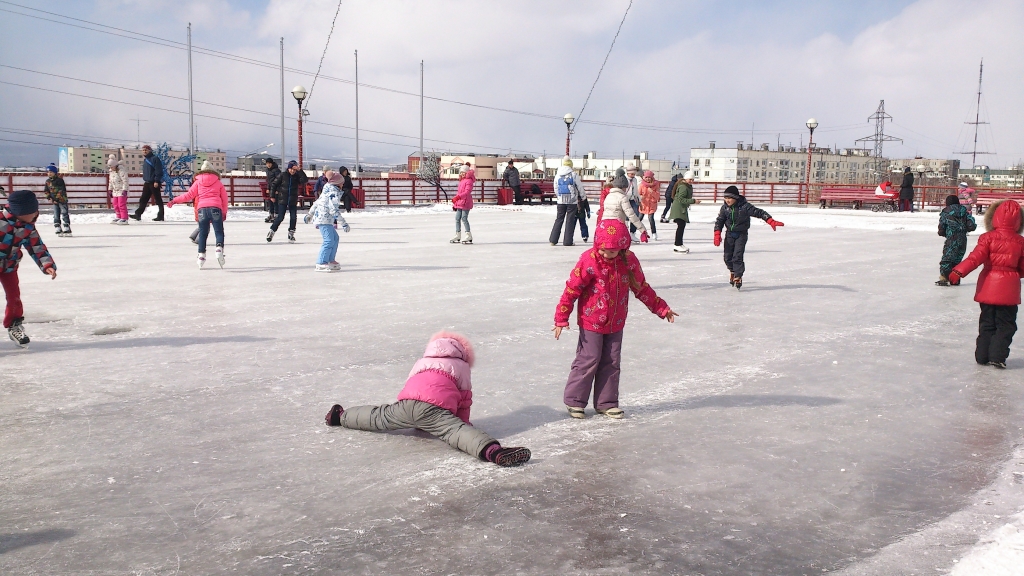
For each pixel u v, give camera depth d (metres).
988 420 5.12
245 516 3.53
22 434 4.62
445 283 11.09
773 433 4.80
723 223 10.76
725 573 3.06
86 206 28.70
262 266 12.93
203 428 4.77
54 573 3.00
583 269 4.90
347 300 9.57
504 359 6.63
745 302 9.76
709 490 3.90
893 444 4.62
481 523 3.48
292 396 5.47
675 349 7.11
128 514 3.54
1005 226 6.46
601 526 3.47
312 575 3.00
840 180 167.12
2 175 26.94
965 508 3.72
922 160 166.38
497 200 40.25
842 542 3.35
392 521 3.49
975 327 8.30
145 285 10.68
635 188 17.56
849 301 9.91
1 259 6.59
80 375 5.96
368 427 4.68
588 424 4.95
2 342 7.08
